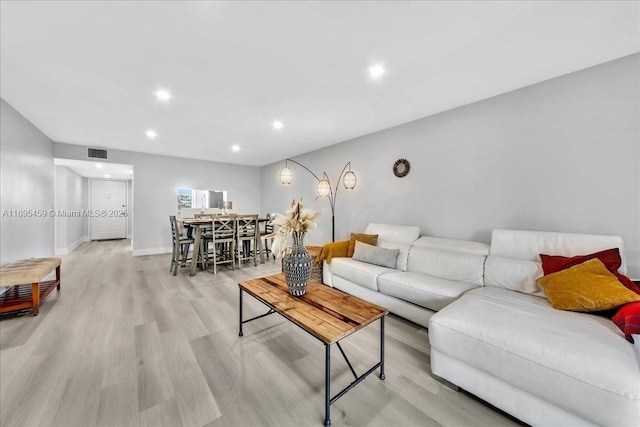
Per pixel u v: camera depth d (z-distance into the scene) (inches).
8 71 84.4
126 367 67.5
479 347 54.1
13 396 56.4
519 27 64.2
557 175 89.8
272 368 68.3
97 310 104.4
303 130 152.1
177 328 90.0
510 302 69.8
